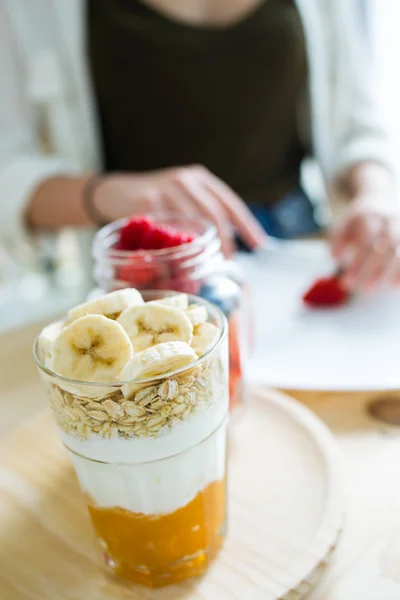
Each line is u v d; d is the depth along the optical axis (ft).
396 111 3.39
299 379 1.46
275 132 2.59
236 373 1.32
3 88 2.49
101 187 2.01
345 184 2.46
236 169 2.60
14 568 1.13
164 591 1.05
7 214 2.25
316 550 1.06
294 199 2.67
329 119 2.67
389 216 1.93
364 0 3.33
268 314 1.78
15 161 2.36
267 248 2.20
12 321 2.89
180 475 1.02
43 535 1.19
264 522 1.15
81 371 0.97
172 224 1.47
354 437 1.32
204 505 1.07
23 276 3.39
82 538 1.18
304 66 2.52
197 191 1.71
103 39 2.35
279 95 2.48
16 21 2.44
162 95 2.42
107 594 1.06
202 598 1.03
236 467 1.28
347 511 1.14
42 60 2.45
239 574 1.06
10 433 1.44
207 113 2.46
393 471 1.22
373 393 1.45
